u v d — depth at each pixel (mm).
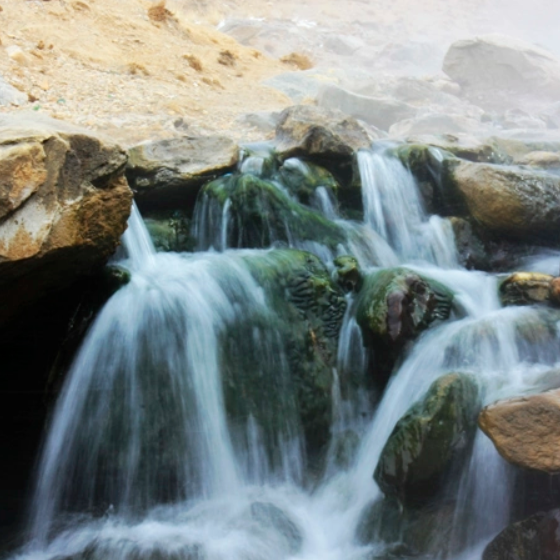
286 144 7891
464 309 6445
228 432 5645
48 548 5141
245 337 5902
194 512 5379
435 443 4926
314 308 6266
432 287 6352
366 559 4906
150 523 5281
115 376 5484
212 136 7434
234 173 7293
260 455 5727
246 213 6855
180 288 5840
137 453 5395
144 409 5457
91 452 5402
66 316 5766
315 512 5449
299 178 7516
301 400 5941
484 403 5035
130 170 6895
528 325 5996
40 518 5391
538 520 4355
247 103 12406
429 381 5699
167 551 4961
